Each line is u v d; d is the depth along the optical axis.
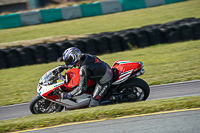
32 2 117.31
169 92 20.84
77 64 16.59
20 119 15.81
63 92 17.58
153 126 13.19
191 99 16.31
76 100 17.95
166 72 25.91
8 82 27.72
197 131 12.34
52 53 36.09
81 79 16.52
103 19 66.88
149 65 29.06
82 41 37.00
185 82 22.64
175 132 12.43
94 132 13.09
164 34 39.97
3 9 116.75
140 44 39.00
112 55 35.78
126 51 38.03
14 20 69.62
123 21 61.56
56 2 118.88
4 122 15.48
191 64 27.67
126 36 38.50
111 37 38.03
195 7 68.50
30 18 70.56
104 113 14.95
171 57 31.55
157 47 38.09
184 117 13.86
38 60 35.97
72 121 14.54
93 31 53.56
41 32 58.19
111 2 75.50
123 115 14.73
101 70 17.05
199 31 40.09
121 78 18.02
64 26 62.78
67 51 16.38
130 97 18.61
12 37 55.53
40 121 14.71
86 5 73.81
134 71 18.27
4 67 35.25
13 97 22.78
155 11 69.69
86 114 15.03
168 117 14.03
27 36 55.03
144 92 18.62
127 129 13.10
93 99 17.75
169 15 62.12
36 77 28.67
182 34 40.03
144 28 42.00
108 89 18.55
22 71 32.19
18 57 35.66
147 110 15.01
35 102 17.44
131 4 76.88
